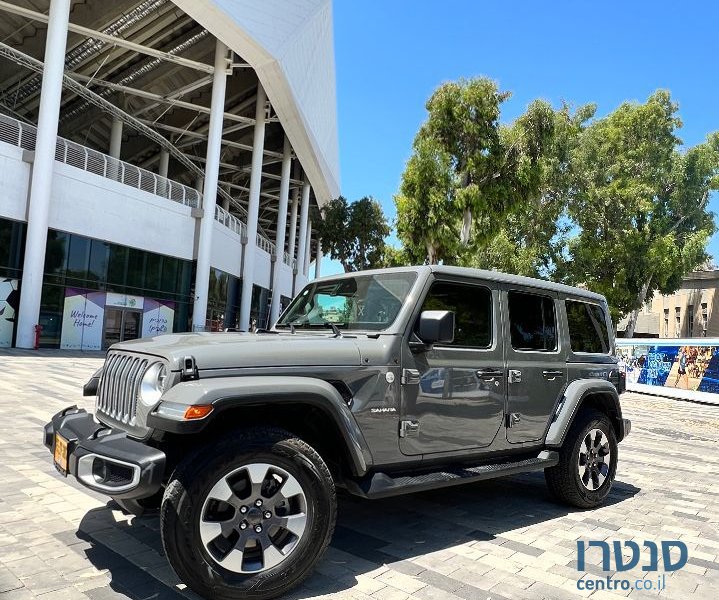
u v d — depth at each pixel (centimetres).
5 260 2020
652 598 322
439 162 1900
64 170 2198
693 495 583
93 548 349
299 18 3133
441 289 398
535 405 448
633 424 1225
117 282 2431
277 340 332
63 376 1255
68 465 302
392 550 375
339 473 337
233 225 3406
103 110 3167
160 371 298
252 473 286
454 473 380
